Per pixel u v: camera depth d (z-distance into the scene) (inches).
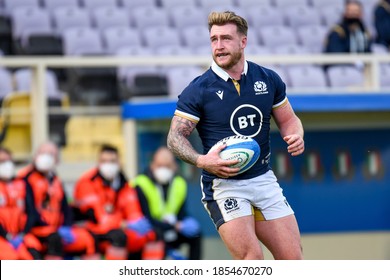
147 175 1569.9
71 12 2384.4
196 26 2464.3
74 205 1534.2
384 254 1827.0
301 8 2593.5
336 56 1818.4
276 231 940.0
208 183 945.5
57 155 1537.9
